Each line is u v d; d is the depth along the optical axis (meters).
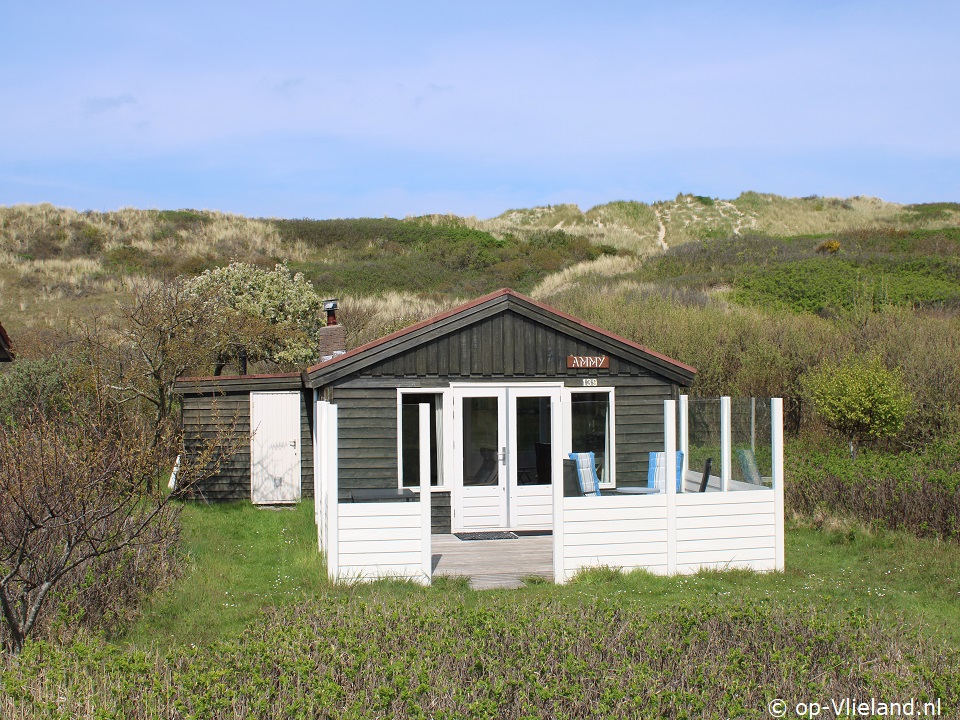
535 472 13.14
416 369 12.89
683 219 70.69
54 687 5.64
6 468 6.83
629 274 39.50
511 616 7.30
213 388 14.87
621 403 13.48
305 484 15.73
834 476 12.86
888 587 9.36
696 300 28.00
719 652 6.40
